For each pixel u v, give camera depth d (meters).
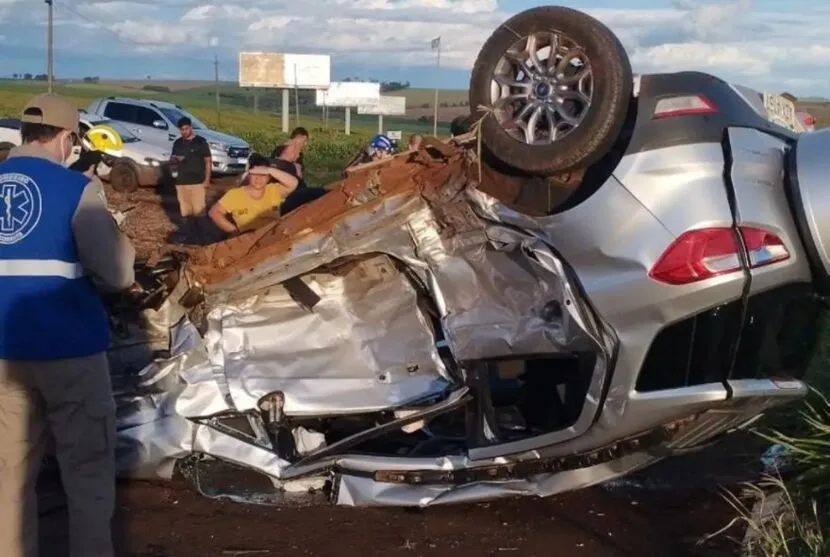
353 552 4.64
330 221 5.06
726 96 4.80
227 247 5.29
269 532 4.86
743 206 4.48
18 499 4.19
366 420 5.53
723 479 5.47
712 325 4.50
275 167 8.02
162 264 5.42
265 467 5.22
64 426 4.12
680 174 4.53
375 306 5.40
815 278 4.66
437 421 5.52
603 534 4.88
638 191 4.55
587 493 5.38
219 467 5.41
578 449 4.76
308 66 56.72
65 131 4.21
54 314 4.02
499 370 5.19
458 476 4.97
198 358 5.30
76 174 4.14
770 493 4.97
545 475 4.93
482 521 5.03
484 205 4.89
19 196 4.05
